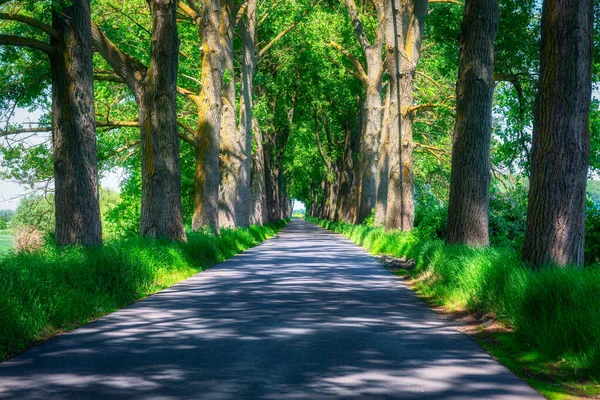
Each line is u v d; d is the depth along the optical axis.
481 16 17.42
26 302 9.72
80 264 12.90
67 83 15.77
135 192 40.47
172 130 22.84
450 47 24.16
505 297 10.34
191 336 9.21
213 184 30.98
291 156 73.50
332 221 76.81
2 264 10.61
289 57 48.09
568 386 6.70
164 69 22.66
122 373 6.97
